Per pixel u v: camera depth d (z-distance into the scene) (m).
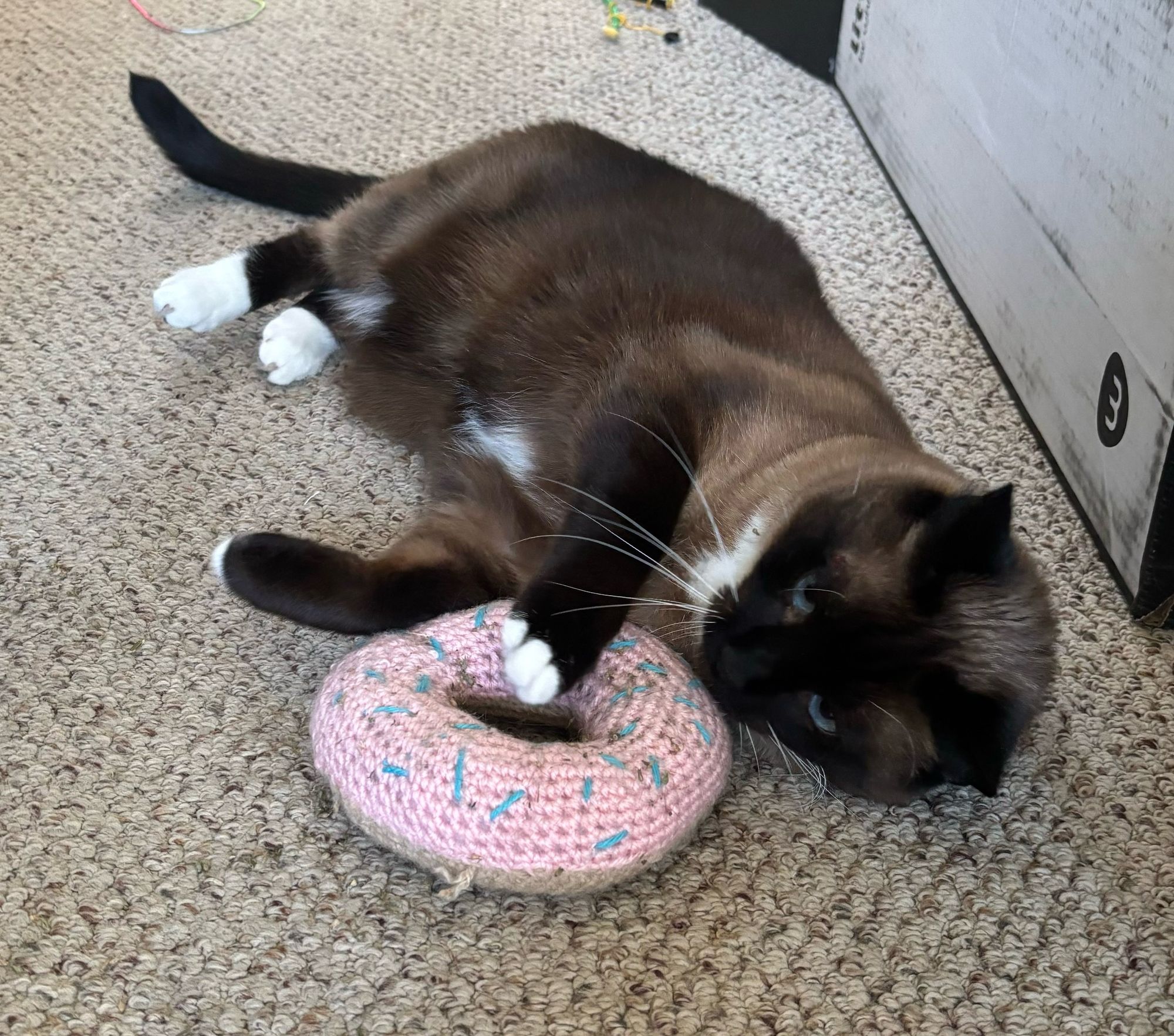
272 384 0.74
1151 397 0.66
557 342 0.67
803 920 0.53
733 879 0.54
